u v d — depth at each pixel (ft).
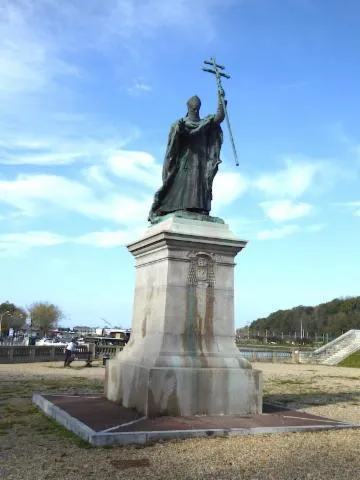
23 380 70.18
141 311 42.98
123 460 26.32
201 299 39.88
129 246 45.75
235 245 41.22
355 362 150.61
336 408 51.37
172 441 30.09
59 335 419.74
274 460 27.09
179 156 44.37
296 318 472.03
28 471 24.44
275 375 99.55
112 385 42.39
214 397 37.14
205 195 43.91
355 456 28.45
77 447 28.86
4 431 33.17
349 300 431.02
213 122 45.09
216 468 25.39
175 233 39.37
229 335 40.24
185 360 37.35
